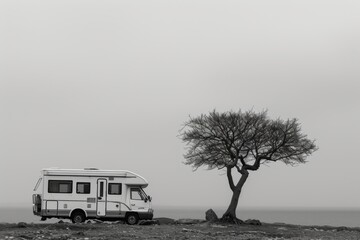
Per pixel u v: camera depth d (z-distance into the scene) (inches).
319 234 1631.4
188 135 1983.3
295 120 1964.8
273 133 1923.0
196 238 1302.9
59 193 1641.2
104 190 1659.7
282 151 1964.8
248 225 1854.1
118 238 1238.3
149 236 1309.1
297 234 1595.7
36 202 1643.7
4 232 1323.8
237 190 1907.0
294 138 1926.7
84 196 1648.6
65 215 1636.3
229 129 1916.8
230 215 1879.9
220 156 1967.3
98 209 1649.9
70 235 1269.7
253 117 1920.5
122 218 1665.8
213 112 2020.2
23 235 1224.2
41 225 1535.4
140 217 1672.0
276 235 1518.2
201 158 1978.3
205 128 1957.4
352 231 1846.7
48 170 1644.9
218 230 1595.7
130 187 1676.9
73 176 1651.1
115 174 1668.3
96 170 1662.2
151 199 1685.5
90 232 1363.2
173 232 1445.6
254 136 1914.4
